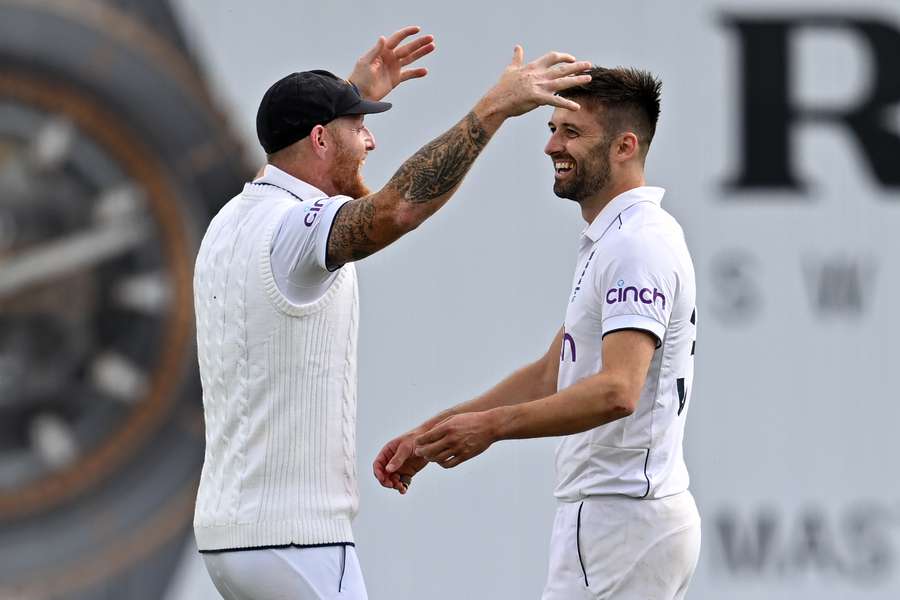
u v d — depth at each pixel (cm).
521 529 1991
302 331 1105
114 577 2130
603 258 1159
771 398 2019
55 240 2145
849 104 2047
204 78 2086
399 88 1995
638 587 1188
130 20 2106
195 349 2164
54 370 2152
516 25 2016
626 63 2033
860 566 2009
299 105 1127
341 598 1118
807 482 2009
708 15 2042
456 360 1989
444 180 1059
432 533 1983
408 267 1992
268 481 1110
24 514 2112
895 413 2020
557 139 1204
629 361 1120
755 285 2030
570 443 1211
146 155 2131
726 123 2038
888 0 2050
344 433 1134
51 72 2116
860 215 2039
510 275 2000
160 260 2152
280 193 1127
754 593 2003
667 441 1188
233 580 1123
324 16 2044
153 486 2155
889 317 2031
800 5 2047
